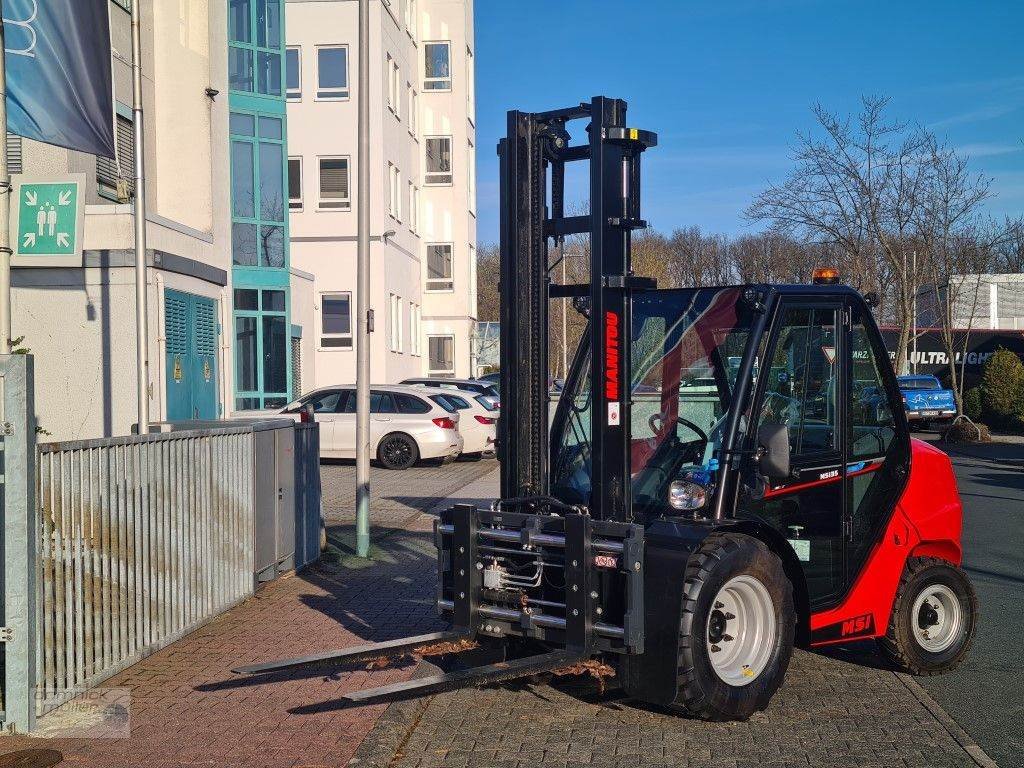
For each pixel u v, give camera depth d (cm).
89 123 980
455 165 4450
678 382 664
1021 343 4478
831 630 681
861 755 555
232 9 2598
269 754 546
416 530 1352
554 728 597
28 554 575
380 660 725
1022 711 650
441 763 544
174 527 776
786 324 661
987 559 1174
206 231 1795
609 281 616
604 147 619
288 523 1038
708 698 579
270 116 2612
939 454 755
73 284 1459
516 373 660
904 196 3000
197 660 727
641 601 573
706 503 615
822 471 678
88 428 1462
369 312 1159
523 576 625
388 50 3653
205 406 1712
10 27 944
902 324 3109
